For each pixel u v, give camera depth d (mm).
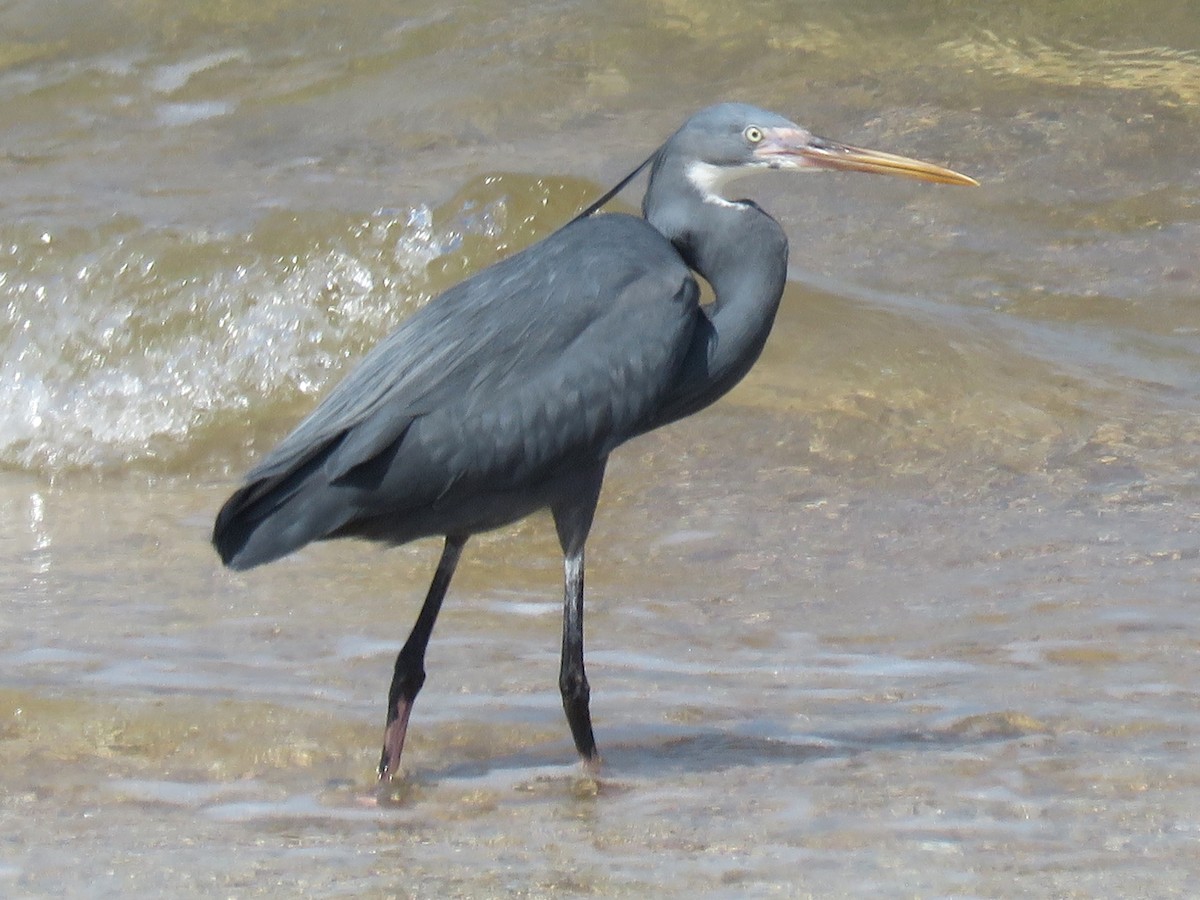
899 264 18875
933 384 15680
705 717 9867
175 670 10531
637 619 11609
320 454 8711
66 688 10117
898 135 21391
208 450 15594
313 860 7879
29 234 17266
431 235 17188
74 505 14336
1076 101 21891
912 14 23844
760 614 11656
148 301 16562
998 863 7656
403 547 13047
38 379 16109
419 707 10016
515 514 9141
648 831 8219
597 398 8969
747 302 9555
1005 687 10148
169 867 7762
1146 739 9258
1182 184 20219
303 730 9633
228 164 20562
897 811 8367
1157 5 23859
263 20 24031
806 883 7477
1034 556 12523
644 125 21656
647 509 13812
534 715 9914
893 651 10891
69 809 8562
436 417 8750
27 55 23453
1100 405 15461
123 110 22203
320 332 16469
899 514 13492
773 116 9617
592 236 9219
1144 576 12008
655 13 23922
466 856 7926
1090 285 18312
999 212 19859
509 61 23000
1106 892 7293
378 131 21562
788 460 14562
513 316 8891
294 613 11656
